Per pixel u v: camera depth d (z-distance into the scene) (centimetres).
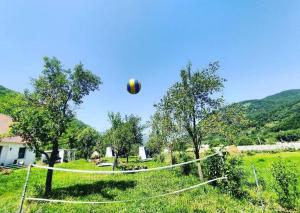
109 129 3162
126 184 1861
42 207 1205
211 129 1820
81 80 1778
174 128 2047
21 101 1575
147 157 6366
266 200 1372
